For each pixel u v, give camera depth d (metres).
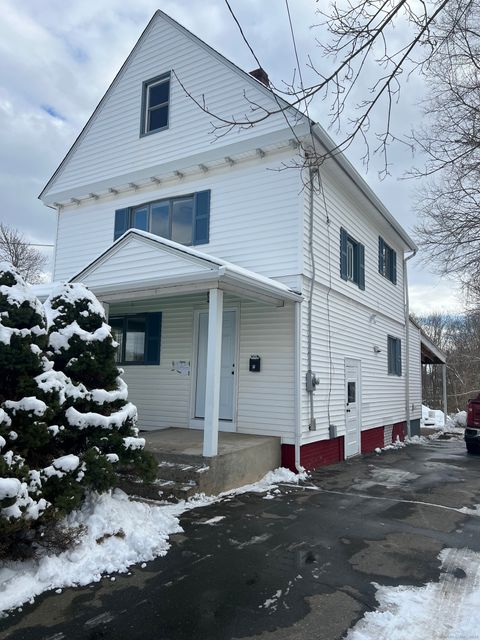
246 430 9.07
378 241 13.93
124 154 11.46
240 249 9.52
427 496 7.33
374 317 13.34
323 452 9.77
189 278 7.29
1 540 3.89
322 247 9.80
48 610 3.50
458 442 16.38
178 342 10.33
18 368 4.36
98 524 4.61
